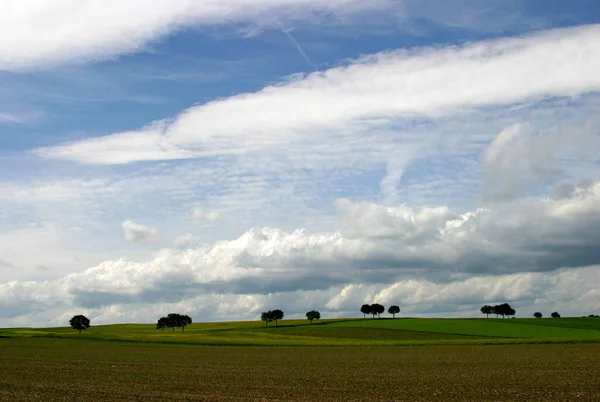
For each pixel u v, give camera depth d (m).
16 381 43.06
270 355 73.94
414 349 84.44
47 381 43.00
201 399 32.56
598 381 40.00
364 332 146.50
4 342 109.62
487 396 33.09
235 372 49.94
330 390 36.34
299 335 142.00
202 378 44.78
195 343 104.38
